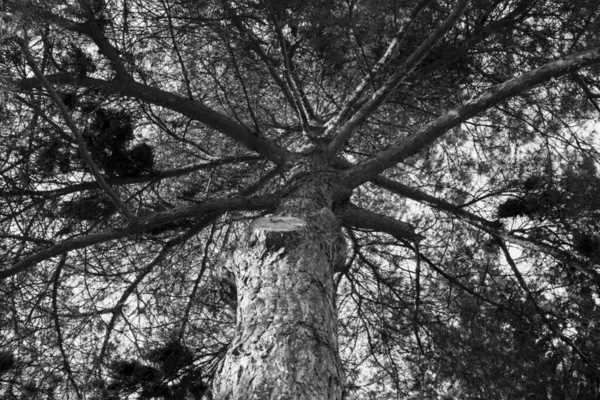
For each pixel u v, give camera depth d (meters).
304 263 3.37
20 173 5.09
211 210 4.56
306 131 4.96
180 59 5.04
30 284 5.25
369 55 5.78
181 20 5.20
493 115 6.45
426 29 5.64
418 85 6.09
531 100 6.11
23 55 4.44
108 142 5.16
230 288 3.79
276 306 3.12
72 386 5.32
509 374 5.86
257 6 4.83
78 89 5.05
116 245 5.72
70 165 5.18
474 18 5.74
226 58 5.47
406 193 5.56
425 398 6.25
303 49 5.83
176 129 6.11
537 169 5.88
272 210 5.38
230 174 6.45
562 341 5.84
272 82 5.95
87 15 4.84
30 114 4.87
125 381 5.41
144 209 5.71
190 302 5.95
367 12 5.02
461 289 6.21
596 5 5.52
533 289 6.04
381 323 6.40
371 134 6.91
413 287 6.41
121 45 5.24
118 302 5.65
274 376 2.76
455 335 6.02
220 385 2.84
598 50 4.39
